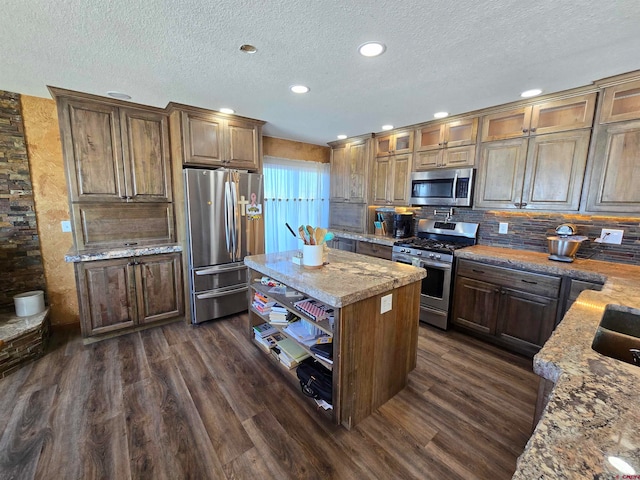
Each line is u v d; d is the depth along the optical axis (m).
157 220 3.19
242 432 1.73
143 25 1.54
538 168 2.62
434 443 1.67
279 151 4.46
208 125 3.06
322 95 2.56
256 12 1.43
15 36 1.63
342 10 1.41
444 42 1.69
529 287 2.48
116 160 2.81
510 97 2.58
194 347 2.70
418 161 3.57
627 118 2.13
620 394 0.77
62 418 1.81
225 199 3.17
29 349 2.40
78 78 2.22
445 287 3.03
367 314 1.77
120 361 2.45
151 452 1.58
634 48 1.72
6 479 1.42
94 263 2.69
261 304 2.49
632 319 1.38
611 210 2.26
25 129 2.67
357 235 4.15
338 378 1.68
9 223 2.69
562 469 0.53
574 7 1.36
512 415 1.89
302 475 1.47
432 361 2.51
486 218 3.28
